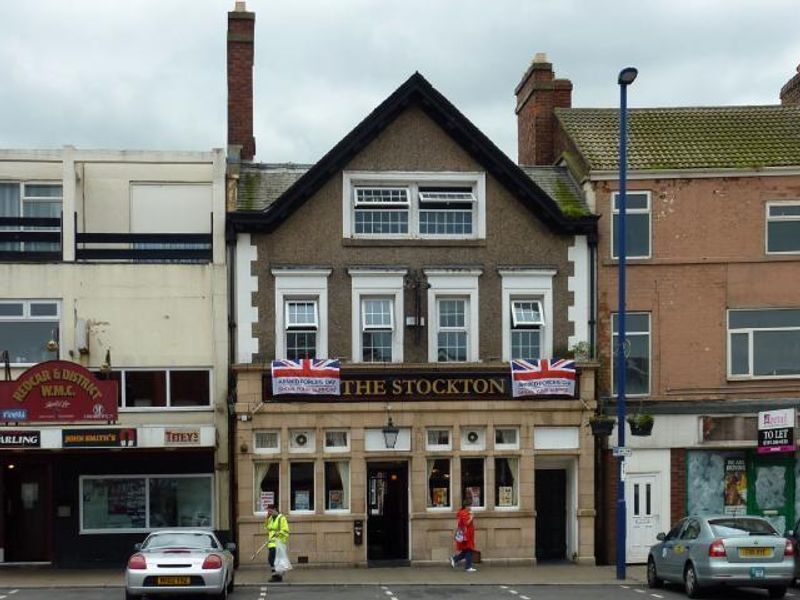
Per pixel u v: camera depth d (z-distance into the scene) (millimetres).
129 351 26609
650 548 25812
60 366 24938
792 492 28078
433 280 27516
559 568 26359
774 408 28062
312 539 26375
